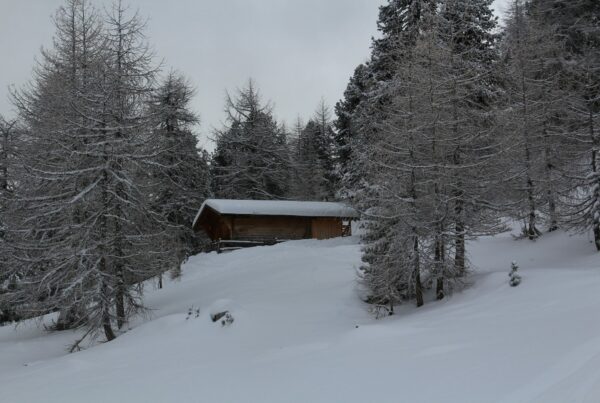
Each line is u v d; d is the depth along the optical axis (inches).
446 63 693.9
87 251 649.6
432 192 637.3
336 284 762.2
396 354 350.6
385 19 1130.7
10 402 366.9
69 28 848.9
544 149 873.5
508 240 952.9
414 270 647.8
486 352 307.0
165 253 722.8
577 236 830.5
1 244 685.9
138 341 589.0
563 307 395.5
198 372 394.6
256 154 1908.2
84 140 703.7
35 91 824.3
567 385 213.0
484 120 786.8
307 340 493.4
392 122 668.7
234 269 1041.5
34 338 768.3
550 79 944.9
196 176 1508.4
